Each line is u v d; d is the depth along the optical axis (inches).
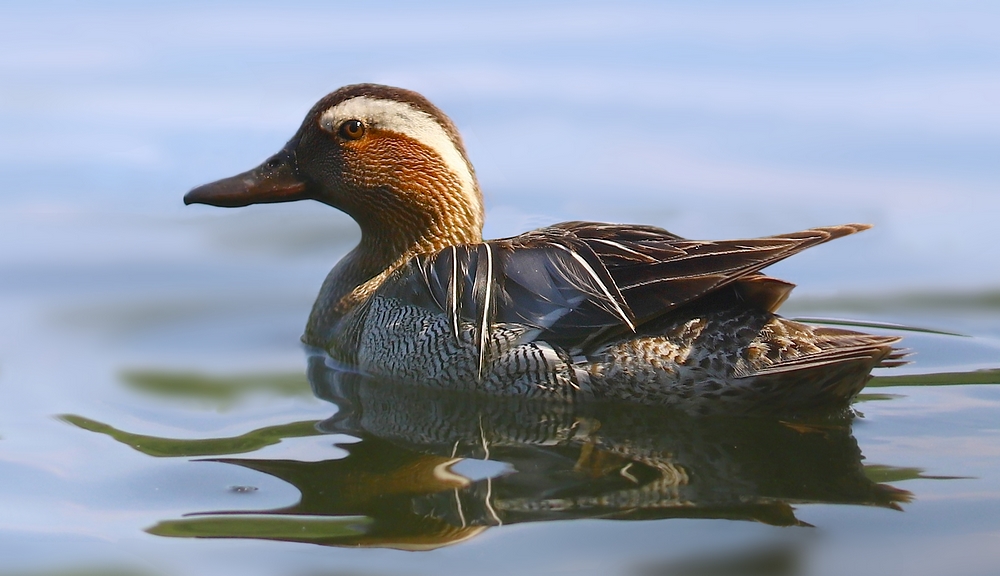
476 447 457.7
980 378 529.3
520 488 413.7
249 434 475.5
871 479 416.2
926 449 445.4
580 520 385.7
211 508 402.3
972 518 381.7
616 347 495.2
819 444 454.0
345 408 508.1
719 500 400.2
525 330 510.3
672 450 450.6
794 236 483.2
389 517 391.9
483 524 384.8
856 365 464.8
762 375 472.1
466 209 608.1
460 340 522.3
